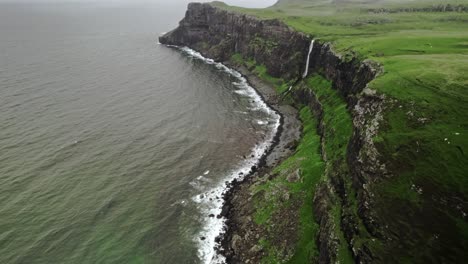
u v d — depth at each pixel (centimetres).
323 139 7112
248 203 5991
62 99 10831
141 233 5456
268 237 5097
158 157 7631
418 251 3319
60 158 7319
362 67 7069
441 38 7862
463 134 3778
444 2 16788
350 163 4850
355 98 6981
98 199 6138
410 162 3841
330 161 5812
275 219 5362
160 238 5388
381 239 3584
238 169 7281
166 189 6556
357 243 3794
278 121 9762
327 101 8831
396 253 3419
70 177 6694
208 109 10575
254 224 5438
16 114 9431
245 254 4969
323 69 10231
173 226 5644
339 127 6812
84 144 7981
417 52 7169
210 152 7944
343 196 4628
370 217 3794
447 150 3719
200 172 7150
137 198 6253
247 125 9456
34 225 5441
